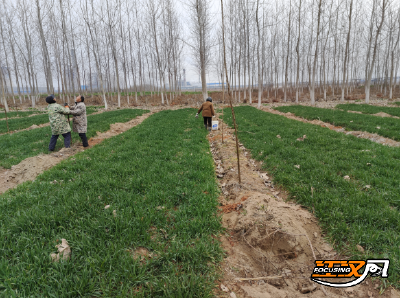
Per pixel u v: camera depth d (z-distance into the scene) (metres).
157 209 3.39
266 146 6.72
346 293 2.13
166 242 2.77
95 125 11.73
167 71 30.88
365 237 2.69
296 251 2.60
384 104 19.48
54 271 2.13
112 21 23.81
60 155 6.79
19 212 3.19
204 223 3.10
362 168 4.76
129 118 15.15
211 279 2.27
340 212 3.17
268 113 15.52
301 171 4.73
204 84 21.94
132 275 2.17
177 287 2.03
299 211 3.28
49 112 7.15
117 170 4.91
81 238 2.67
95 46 24.69
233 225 3.20
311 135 7.78
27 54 29.98
